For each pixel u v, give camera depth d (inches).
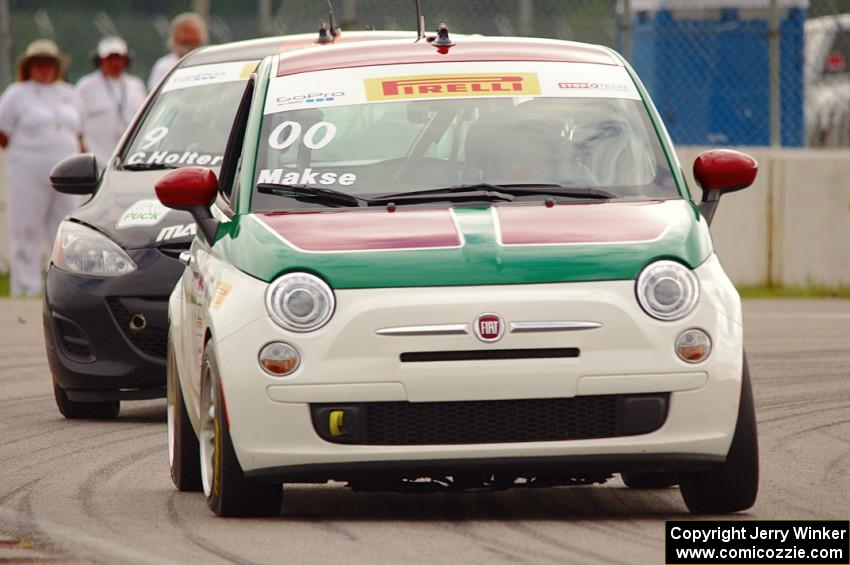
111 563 788.0
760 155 2341.3
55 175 1451.8
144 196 1392.7
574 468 854.5
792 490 983.6
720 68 2546.8
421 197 946.1
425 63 1043.3
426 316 847.1
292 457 852.6
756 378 1508.4
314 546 820.0
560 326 847.1
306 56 1064.2
